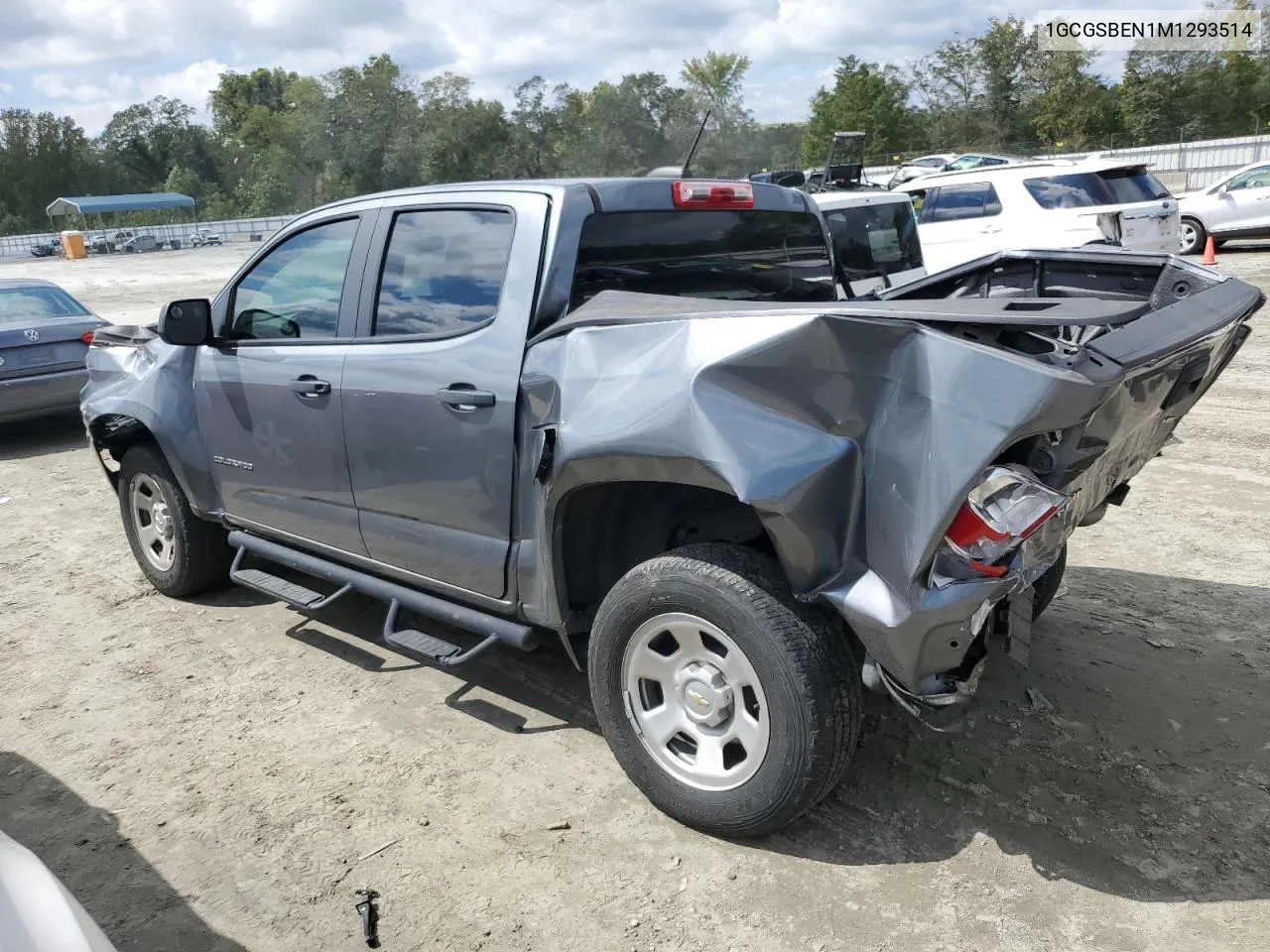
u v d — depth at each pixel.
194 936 2.76
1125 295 3.79
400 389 3.59
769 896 2.79
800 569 2.64
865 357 2.58
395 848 3.08
